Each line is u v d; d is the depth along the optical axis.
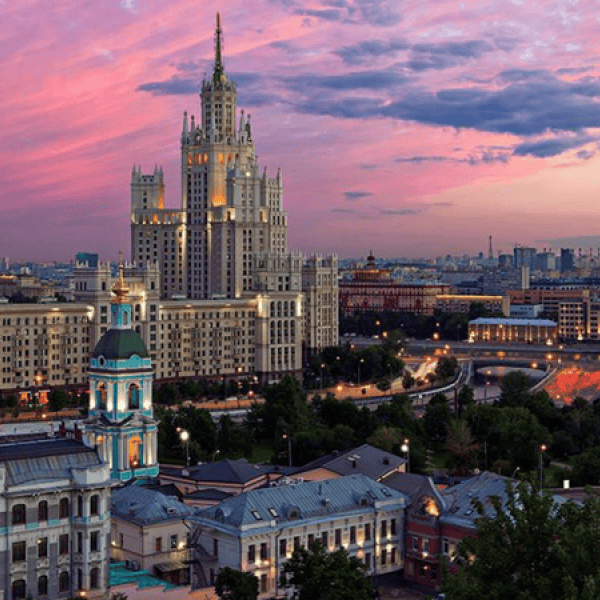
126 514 199.38
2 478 157.75
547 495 121.62
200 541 186.88
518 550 115.94
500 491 195.50
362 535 193.50
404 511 199.00
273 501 187.00
